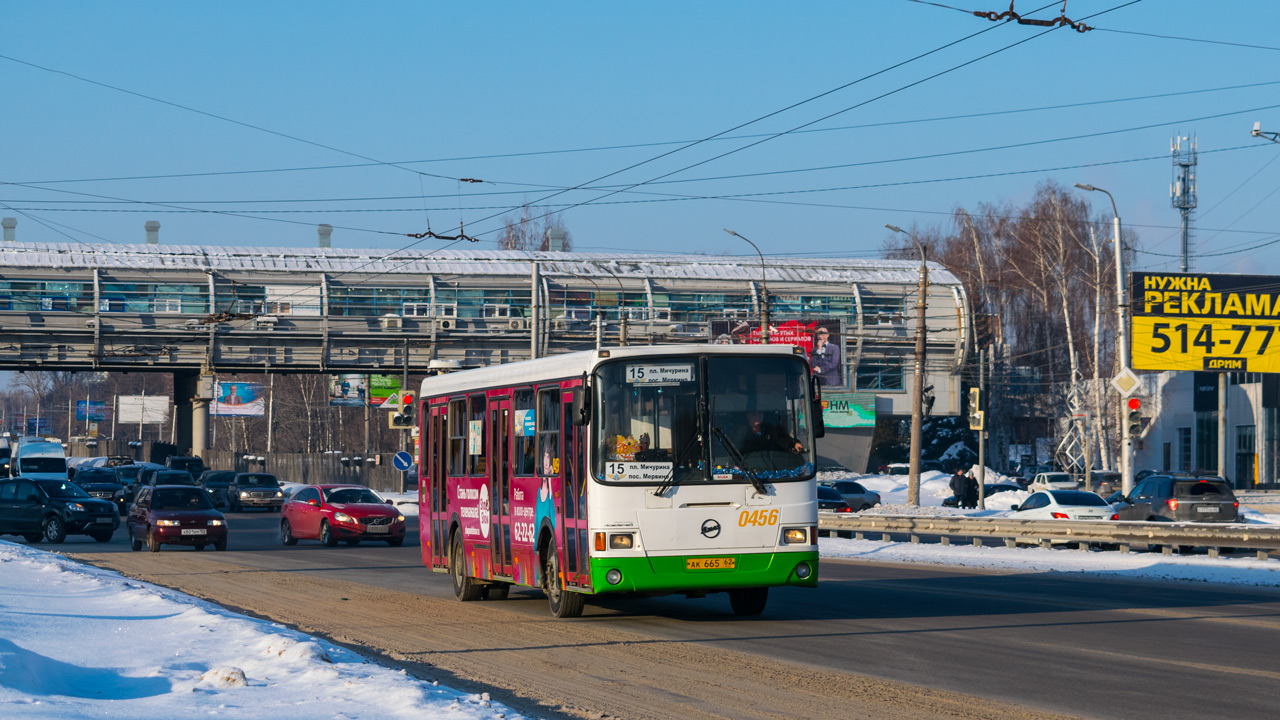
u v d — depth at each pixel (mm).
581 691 12383
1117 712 11031
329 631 17688
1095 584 24953
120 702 10586
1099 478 76625
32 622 16312
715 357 17750
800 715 11031
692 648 15461
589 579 17391
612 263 101312
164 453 118500
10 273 89375
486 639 16641
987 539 42000
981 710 11164
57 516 43469
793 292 102000
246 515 68562
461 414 23047
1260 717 10789
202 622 16406
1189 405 93125
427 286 96312
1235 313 63406
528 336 96688
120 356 90938
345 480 96562
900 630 17094
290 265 95062
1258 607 20078
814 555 17688
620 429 17375
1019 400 110000
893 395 103250
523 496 19938
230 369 93438
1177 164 101750
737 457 17547
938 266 106688
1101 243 97500
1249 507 58312
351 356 94562
